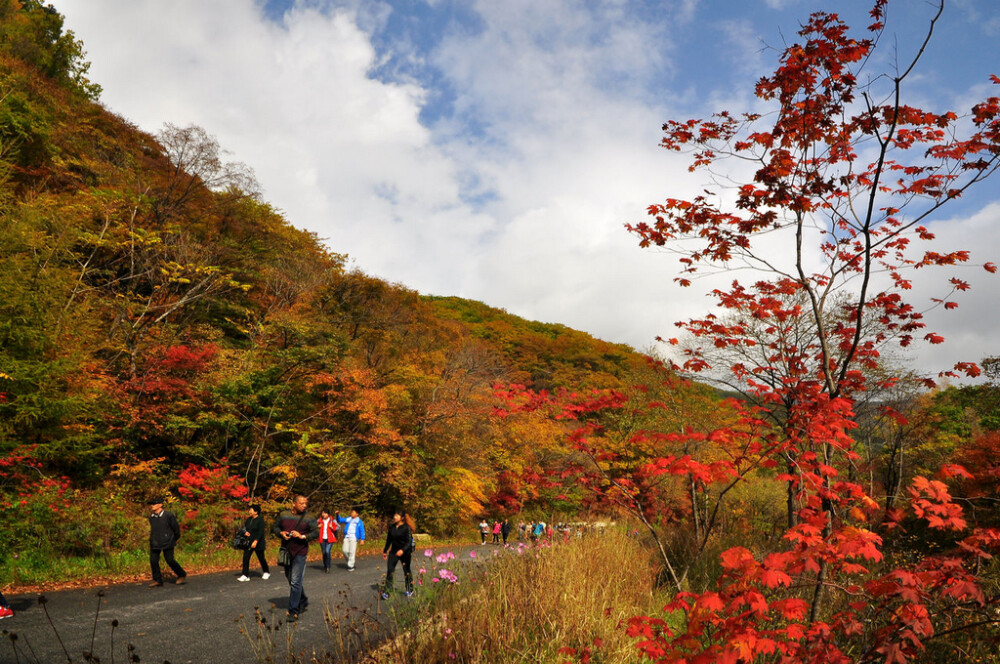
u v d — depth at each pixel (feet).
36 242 47.65
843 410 12.82
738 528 41.65
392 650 14.34
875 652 9.59
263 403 63.62
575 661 14.65
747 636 8.76
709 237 16.53
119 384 53.67
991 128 13.35
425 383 86.43
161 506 30.22
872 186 13.61
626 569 24.58
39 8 114.52
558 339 233.76
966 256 15.31
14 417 39.96
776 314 20.15
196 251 78.48
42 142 71.51
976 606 10.03
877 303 17.63
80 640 18.81
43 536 33.55
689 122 15.76
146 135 102.42
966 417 62.59
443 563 21.84
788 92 14.56
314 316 87.86
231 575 35.47
